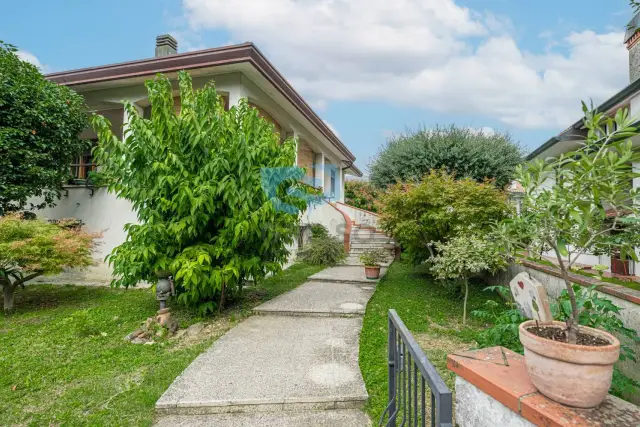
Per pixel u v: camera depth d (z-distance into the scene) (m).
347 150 14.79
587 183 1.70
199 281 4.81
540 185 2.04
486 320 5.34
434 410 1.59
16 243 5.52
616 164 1.63
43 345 4.29
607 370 1.56
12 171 6.44
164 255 5.12
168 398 2.96
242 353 3.93
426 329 4.95
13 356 3.96
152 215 5.04
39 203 8.50
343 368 3.55
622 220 2.04
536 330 1.89
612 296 3.40
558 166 1.92
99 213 8.24
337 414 2.90
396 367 2.45
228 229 5.15
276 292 6.69
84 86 8.12
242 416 2.87
